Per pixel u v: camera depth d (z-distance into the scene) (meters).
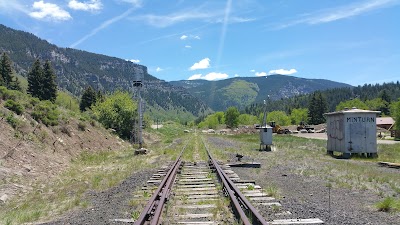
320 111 112.44
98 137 29.39
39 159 16.50
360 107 146.75
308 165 17.91
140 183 12.64
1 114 18.33
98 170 17.08
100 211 8.50
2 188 11.31
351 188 11.24
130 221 7.30
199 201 9.01
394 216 7.57
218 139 51.09
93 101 76.00
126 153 26.62
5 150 15.03
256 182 12.44
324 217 7.36
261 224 6.62
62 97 92.94
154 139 53.81
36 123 20.77
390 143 42.38
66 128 24.03
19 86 77.31
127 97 40.69
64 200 10.14
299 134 73.19
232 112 135.50
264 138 28.58
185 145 33.53
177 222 7.00
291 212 7.78
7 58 77.94
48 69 75.00
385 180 12.72
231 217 7.39
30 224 7.54
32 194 11.22
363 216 7.55
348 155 23.72
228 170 15.61
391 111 118.25
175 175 14.02
